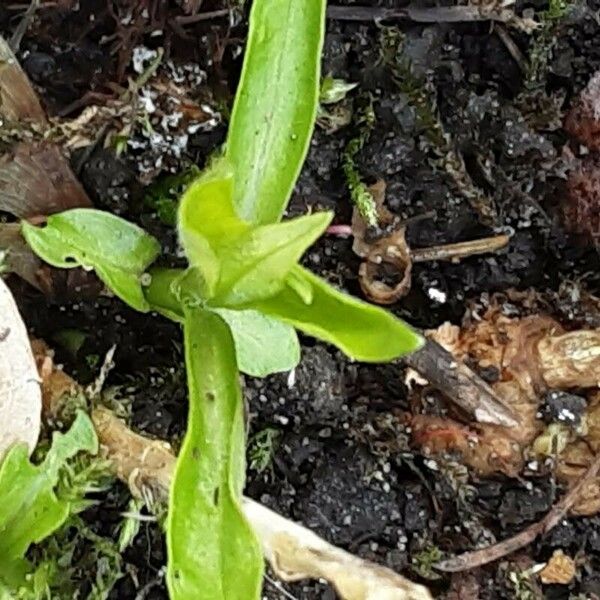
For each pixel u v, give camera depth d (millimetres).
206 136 239
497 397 241
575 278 259
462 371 240
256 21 187
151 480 219
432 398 244
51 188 225
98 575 228
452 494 247
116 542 232
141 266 209
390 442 246
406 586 221
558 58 253
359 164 247
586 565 251
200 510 181
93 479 217
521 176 253
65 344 240
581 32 252
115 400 232
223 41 240
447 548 249
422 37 246
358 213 248
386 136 246
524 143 248
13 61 212
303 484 248
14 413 199
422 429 245
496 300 255
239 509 181
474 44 253
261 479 247
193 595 180
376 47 245
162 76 236
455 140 250
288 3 188
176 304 204
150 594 239
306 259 251
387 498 247
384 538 249
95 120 223
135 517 222
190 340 186
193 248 177
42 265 230
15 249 226
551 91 257
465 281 256
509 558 251
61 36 234
